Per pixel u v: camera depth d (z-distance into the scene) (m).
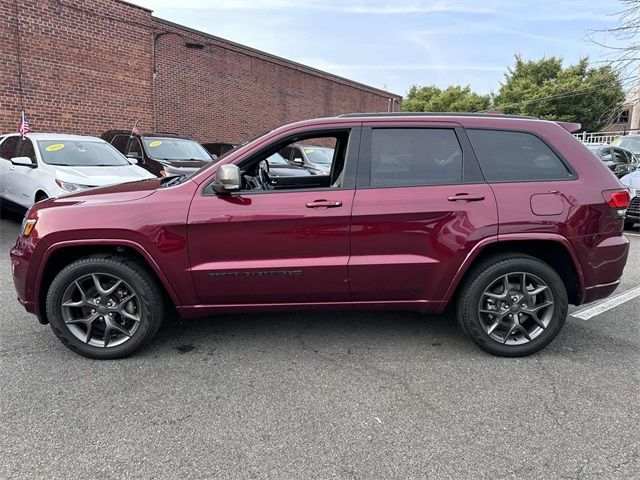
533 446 2.51
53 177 6.94
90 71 11.88
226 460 2.38
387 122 3.49
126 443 2.51
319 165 11.41
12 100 10.57
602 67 14.08
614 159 12.02
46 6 10.88
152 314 3.45
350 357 3.54
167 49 13.85
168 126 14.18
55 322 3.40
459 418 2.76
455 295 3.64
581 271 3.46
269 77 17.78
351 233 3.33
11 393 2.99
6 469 2.30
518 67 38.34
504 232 3.34
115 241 3.29
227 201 3.32
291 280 3.39
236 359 3.49
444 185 3.38
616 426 2.68
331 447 2.49
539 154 3.51
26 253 3.38
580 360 3.51
